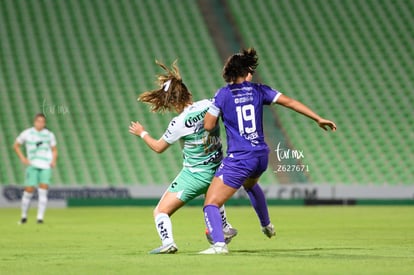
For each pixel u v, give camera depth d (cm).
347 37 12206
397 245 3288
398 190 9481
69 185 8912
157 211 2709
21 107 10419
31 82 10806
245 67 2572
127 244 3453
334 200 9356
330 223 5394
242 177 2570
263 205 2903
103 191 8994
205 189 2714
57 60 11181
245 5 12581
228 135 2595
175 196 2695
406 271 2066
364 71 11712
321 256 2594
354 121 10981
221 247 2597
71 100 10650
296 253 2753
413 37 12300
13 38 11356
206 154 2678
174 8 12338
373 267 2173
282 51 11906
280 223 5412
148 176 9812
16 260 2528
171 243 2672
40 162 5728
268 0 12706
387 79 11631
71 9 11950
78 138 10181
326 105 11144
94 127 10375
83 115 10500
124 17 12019
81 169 9762
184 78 11225
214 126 2623
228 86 2589
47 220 5997
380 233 4231
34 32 11500
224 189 2577
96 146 10112
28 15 11725
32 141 5722
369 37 12238
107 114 10575
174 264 2262
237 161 2556
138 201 9056
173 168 9956
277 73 11556
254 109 2569
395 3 12788
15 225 5284
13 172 9569
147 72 11225
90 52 11394
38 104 10488
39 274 2058
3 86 10675
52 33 11550
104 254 2775
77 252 2938
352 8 12662
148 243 3522
